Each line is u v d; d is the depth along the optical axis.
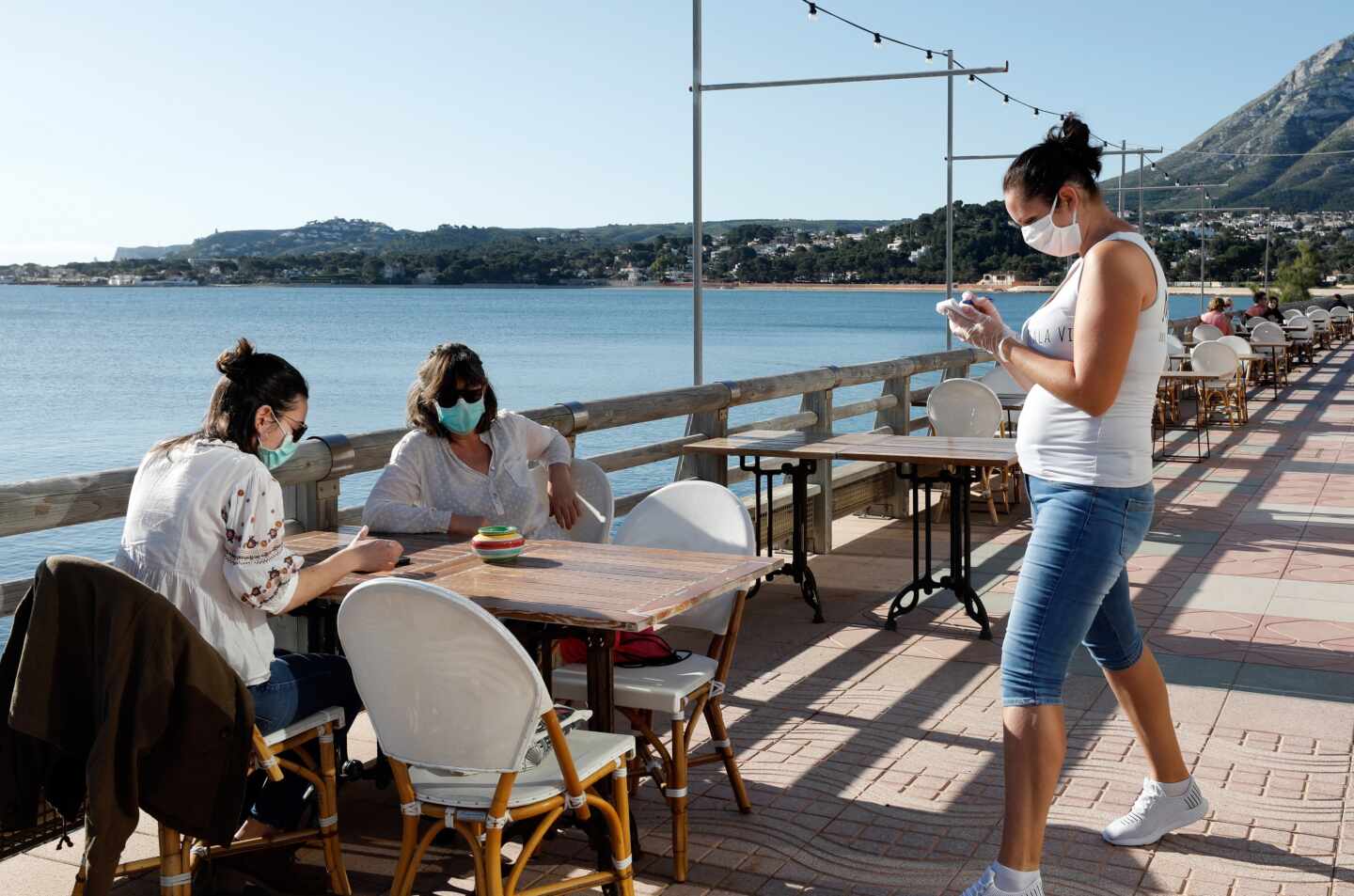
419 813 2.84
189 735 2.68
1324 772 4.04
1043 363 3.03
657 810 3.83
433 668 2.68
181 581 2.95
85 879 2.93
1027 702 3.02
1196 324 20.98
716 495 4.06
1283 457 11.86
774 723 4.62
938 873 3.38
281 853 3.31
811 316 122.75
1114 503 3.00
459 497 4.32
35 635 2.65
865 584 6.94
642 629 2.92
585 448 16.66
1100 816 3.72
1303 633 5.73
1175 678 5.06
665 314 118.19
